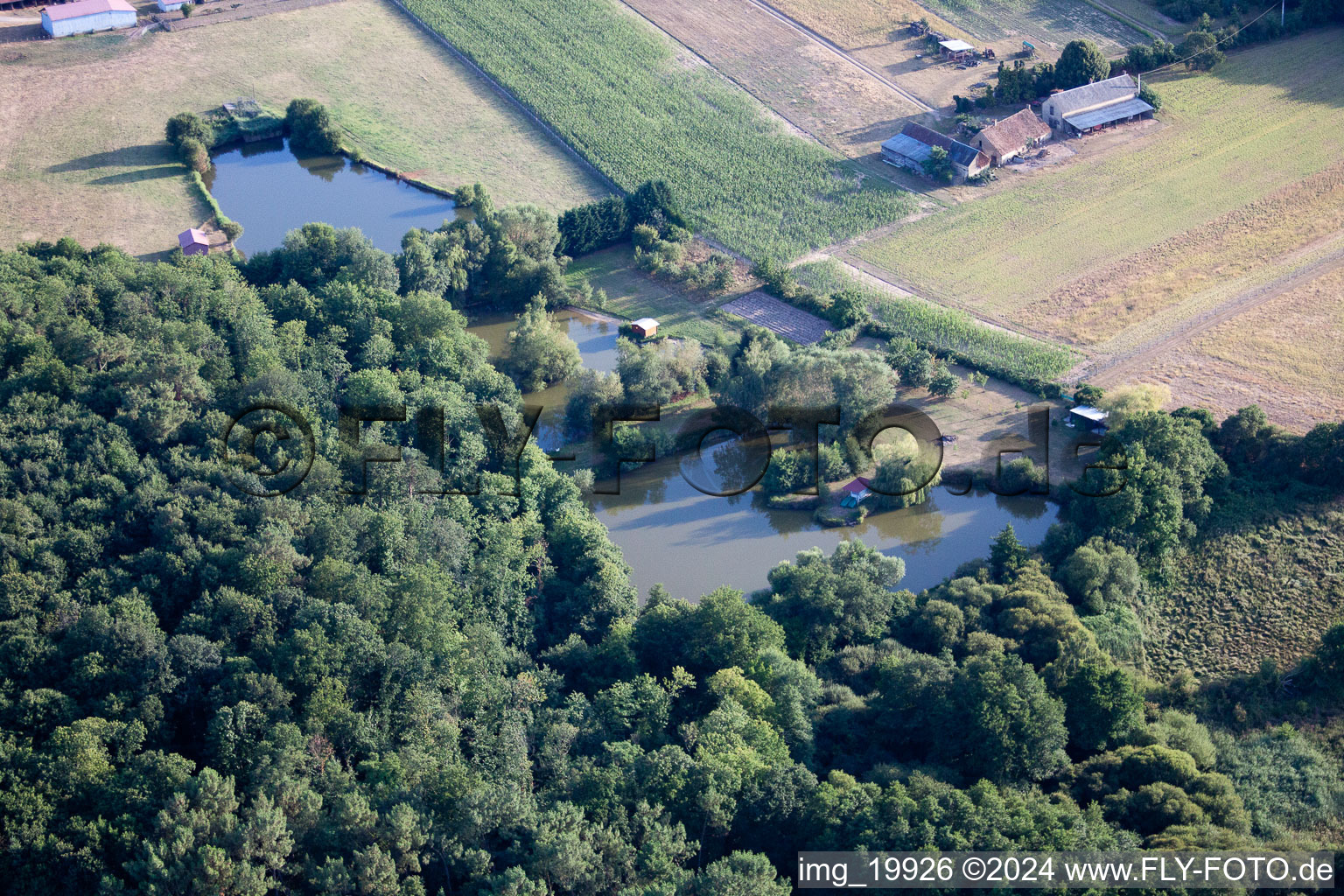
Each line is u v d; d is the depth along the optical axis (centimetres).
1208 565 18838
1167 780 14388
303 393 19788
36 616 15062
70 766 12925
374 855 12131
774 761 14362
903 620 17812
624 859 12825
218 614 15200
